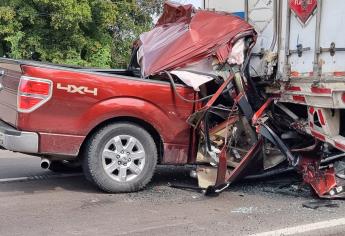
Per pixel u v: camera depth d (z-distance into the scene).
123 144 6.60
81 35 25.80
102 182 6.51
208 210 6.02
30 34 25.14
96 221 5.52
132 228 5.29
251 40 7.18
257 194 6.83
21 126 6.18
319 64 6.29
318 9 6.27
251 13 7.68
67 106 6.27
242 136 7.07
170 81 6.73
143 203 6.27
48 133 6.25
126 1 28.53
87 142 6.48
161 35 7.85
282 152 6.81
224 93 6.90
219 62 6.93
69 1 23.62
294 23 6.74
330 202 6.44
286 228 5.35
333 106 6.06
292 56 6.77
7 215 5.69
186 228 5.32
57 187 7.05
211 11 7.72
